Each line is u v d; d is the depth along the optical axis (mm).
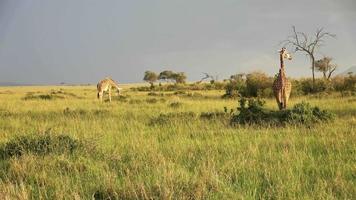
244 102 14992
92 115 18844
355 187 6559
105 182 6848
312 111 14328
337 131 11859
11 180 7441
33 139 9711
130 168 8016
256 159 8672
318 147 9914
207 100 30938
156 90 68250
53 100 34219
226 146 10156
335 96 31266
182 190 6387
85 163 8328
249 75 36250
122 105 26750
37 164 8148
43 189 6793
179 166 7945
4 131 14008
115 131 13398
